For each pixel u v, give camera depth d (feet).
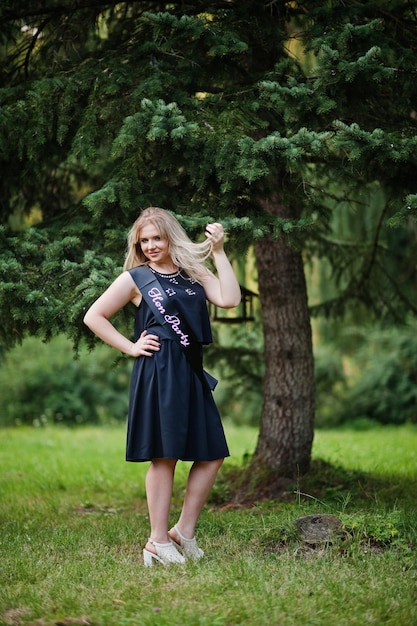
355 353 48.62
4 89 15.81
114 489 22.18
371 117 15.85
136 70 15.37
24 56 18.42
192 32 14.28
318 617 9.71
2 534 15.23
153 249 12.50
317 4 15.92
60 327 14.52
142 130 13.80
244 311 20.34
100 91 15.12
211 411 12.46
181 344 12.17
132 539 14.47
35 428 41.96
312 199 15.83
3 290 13.74
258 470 19.26
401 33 16.60
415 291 24.72
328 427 45.60
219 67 15.35
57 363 45.88
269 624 9.46
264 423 19.74
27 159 16.72
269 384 19.74
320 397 46.73
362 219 30.17
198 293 12.59
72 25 17.79
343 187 20.44
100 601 10.28
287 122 15.20
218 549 13.28
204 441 12.19
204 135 14.17
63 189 19.95
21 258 14.92
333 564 11.66
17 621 9.76
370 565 11.62
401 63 14.47
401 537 13.26
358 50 14.37
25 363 45.60
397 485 19.89
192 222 13.96
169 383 11.95
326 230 22.17
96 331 12.26
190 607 9.90
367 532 13.21
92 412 46.06
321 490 18.78
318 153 14.35
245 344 25.80
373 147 13.65
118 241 15.03
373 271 22.98
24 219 20.35
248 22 16.02
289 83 14.33
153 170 15.74
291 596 10.29
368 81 14.37
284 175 16.03
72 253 15.31
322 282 35.29
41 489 22.04
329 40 14.24
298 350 19.52
